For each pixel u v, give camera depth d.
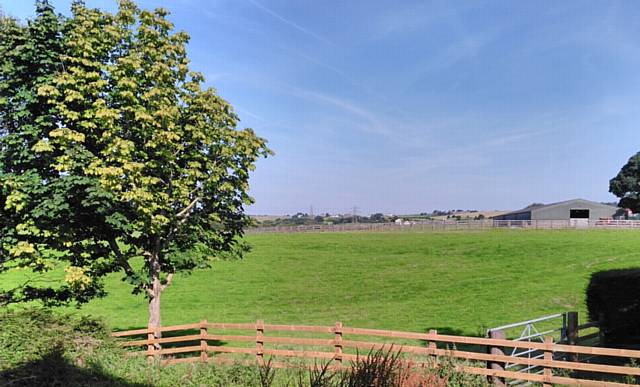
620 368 9.07
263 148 15.49
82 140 12.13
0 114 12.56
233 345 18.56
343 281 33.56
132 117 12.93
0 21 13.68
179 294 30.70
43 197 12.09
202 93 14.33
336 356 11.46
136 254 14.41
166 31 14.17
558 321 21.12
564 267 32.59
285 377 9.62
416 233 56.19
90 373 10.67
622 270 16.64
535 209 70.69
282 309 26.66
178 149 13.86
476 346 17.47
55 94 11.87
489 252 40.28
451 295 27.94
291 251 46.59
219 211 15.23
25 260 12.58
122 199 12.52
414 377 6.18
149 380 10.66
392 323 22.39
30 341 10.84
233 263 40.88
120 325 22.53
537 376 9.74
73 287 12.82
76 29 12.55
